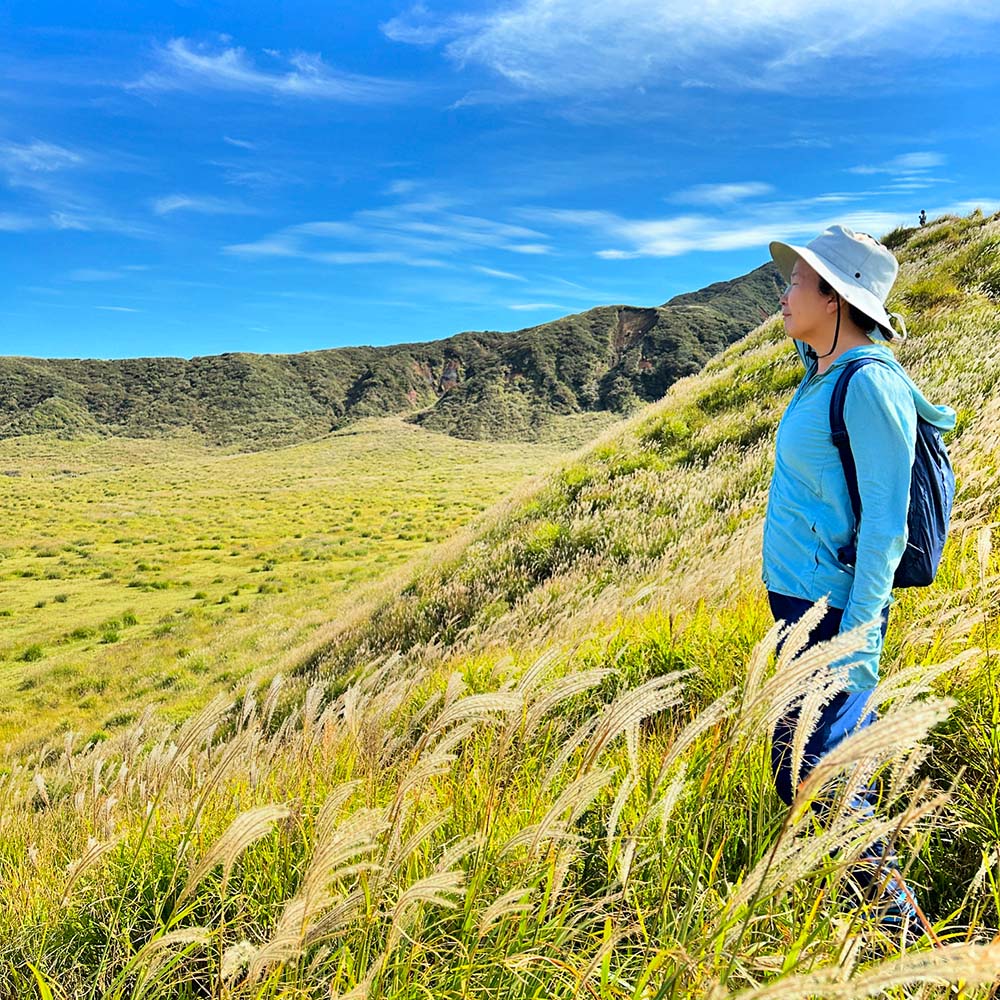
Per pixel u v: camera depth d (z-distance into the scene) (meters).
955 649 2.67
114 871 2.64
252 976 1.55
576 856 2.27
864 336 2.26
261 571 35.88
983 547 2.50
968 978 0.81
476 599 9.74
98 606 30.34
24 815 4.38
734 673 3.28
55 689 19.83
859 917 1.52
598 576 8.29
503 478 87.94
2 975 2.41
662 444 13.20
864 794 1.71
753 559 5.21
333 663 10.57
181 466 137.88
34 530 55.75
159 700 17.19
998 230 16.58
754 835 2.06
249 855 2.52
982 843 2.05
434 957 2.02
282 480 102.50
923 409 2.12
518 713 2.01
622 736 2.70
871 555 1.92
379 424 185.75
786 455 2.21
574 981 1.75
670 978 1.36
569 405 187.62
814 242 2.34
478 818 2.33
